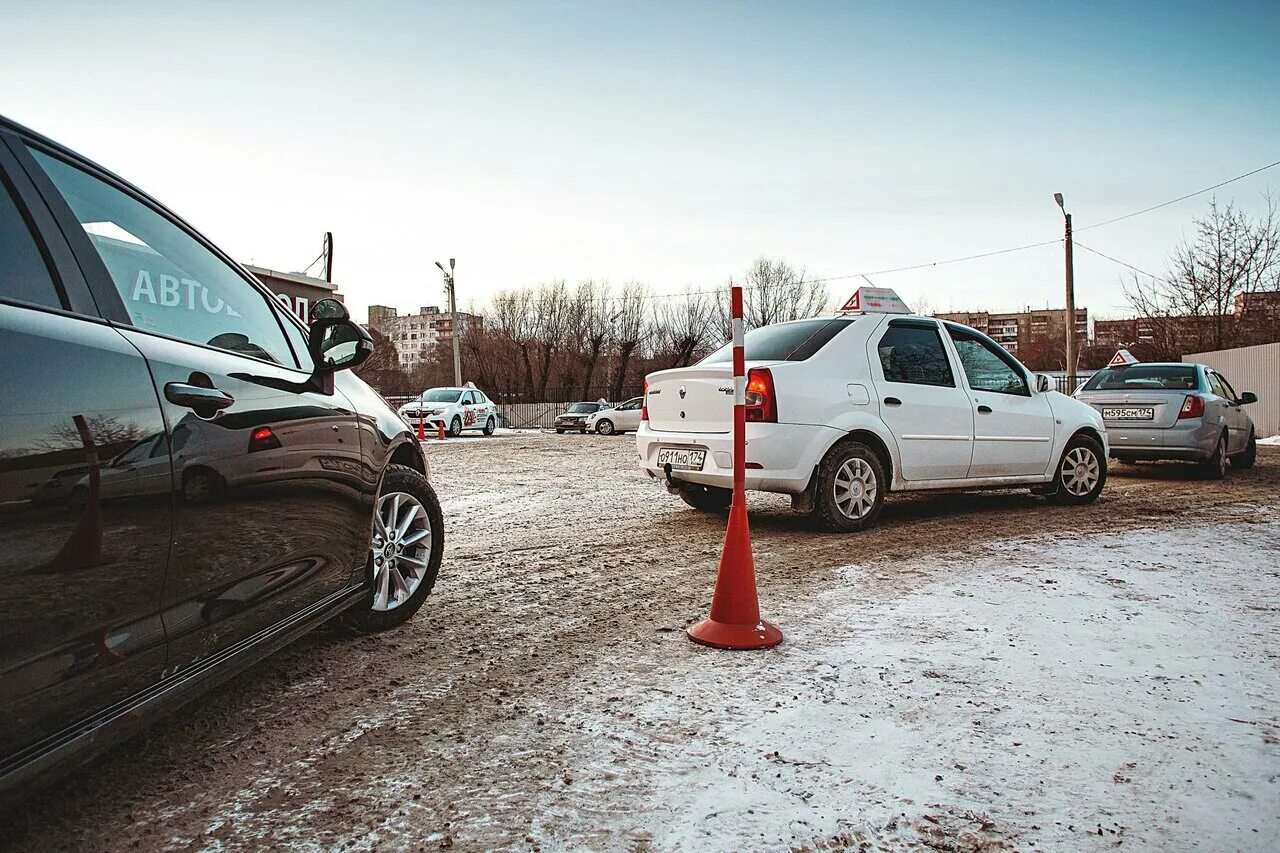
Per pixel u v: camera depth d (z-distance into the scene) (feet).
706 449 18.40
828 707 8.84
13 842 6.09
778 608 12.74
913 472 19.86
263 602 7.93
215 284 8.46
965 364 21.35
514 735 8.13
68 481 5.32
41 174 6.27
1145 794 7.00
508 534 19.43
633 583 14.46
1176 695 9.18
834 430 18.26
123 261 6.88
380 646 10.87
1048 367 222.89
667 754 7.72
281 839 6.21
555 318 181.68
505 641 11.12
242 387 7.84
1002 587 13.97
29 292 5.56
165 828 6.34
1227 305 86.38
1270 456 46.06
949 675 9.80
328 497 9.29
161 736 8.04
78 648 5.41
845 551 16.92
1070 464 23.43
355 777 7.23
